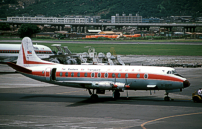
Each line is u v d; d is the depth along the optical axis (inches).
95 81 6446.9
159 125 4227.4
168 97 6264.8
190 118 4628.4
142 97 6717.5
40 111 5182.1
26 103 5949.8
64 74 6658.5
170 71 6195.9
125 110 5231.3
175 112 5054.1
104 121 4461.1
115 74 6368.1
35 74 6875.0
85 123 4350.4
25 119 4611.2
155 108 5403.5
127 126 4183.1
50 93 7253.9
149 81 6210.6
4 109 5354.3
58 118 4662.9
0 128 4106.8
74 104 5841.5
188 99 6432.1
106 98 6579.7
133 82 6289.4
